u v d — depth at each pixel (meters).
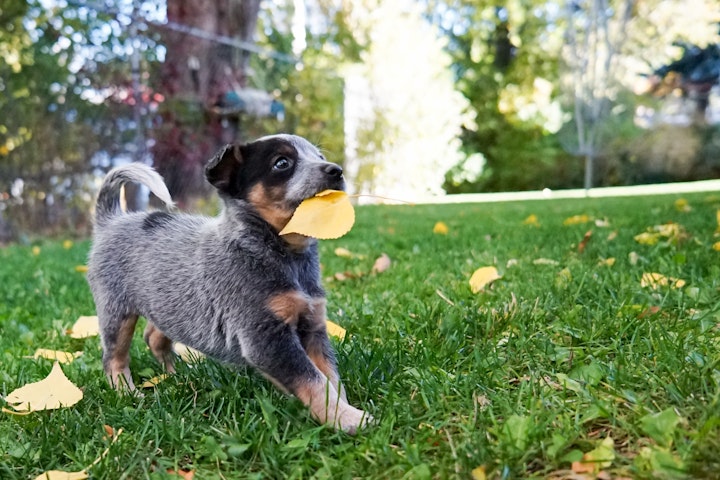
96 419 0.63
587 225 1.61
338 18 4.06
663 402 0.55
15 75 2.02
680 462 0.46
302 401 0.62
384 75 4.02
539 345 0.69
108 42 2.08
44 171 2.11
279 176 0.68
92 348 0.89
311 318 0.68
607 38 3.57
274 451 0.55
